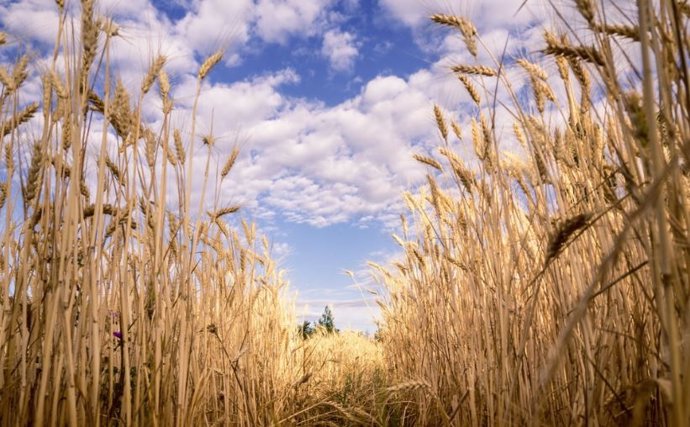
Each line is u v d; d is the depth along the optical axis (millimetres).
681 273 1791
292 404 6289
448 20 3461
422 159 5004
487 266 3850
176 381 3766
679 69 1705
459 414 4051
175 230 4027
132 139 3494
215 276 5094
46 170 3031
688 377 1495
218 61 3766
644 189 1820
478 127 4035
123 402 3186
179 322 3824
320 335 11523
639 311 2697
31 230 3006
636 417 1638
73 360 2955
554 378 3109
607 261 1385
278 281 7492
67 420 2947
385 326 8836
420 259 5762
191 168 3717
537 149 2961
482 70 3521
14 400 2984
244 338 5348
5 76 3123
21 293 3223
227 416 4691
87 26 2947
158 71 3449
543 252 3344
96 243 3166
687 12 1829
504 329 3406
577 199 3113
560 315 3072
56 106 3211
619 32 2100
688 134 1689
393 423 5387
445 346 4906
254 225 6242
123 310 3193
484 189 3914
